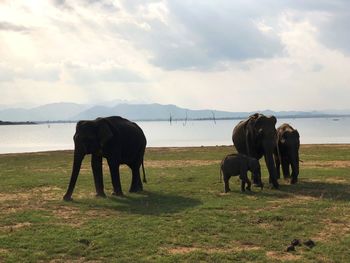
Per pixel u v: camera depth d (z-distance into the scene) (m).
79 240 10.04
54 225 11.47
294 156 18.02
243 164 16.30
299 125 161.88
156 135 98.44
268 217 11.97
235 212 12.71
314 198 14.77
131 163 17.20
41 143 78.50
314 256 8.99
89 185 18.41
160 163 27.39
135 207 13.66
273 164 17.09
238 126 19.73
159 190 17.03
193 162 27.72
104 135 15.50
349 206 13.34
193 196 15.57
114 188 16.11
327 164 25.17
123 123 16.94
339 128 127.75
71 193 15.24
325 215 12.26
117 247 9.61
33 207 13.88
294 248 9.45
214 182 18.75
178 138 82.44
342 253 9.14
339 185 17.42
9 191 17.17
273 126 17.58
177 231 10.76
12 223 11.81
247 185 16.91
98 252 9.34
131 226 11.21
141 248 9.56
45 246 9.70
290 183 18.16
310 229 10.91
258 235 10.45
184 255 9.05
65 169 24.98
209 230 10.86
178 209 13.20
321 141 63.31
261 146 17.80
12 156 33.72
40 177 21.14
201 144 61.53
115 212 13.00
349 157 28.92
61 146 68.25
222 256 8.99
